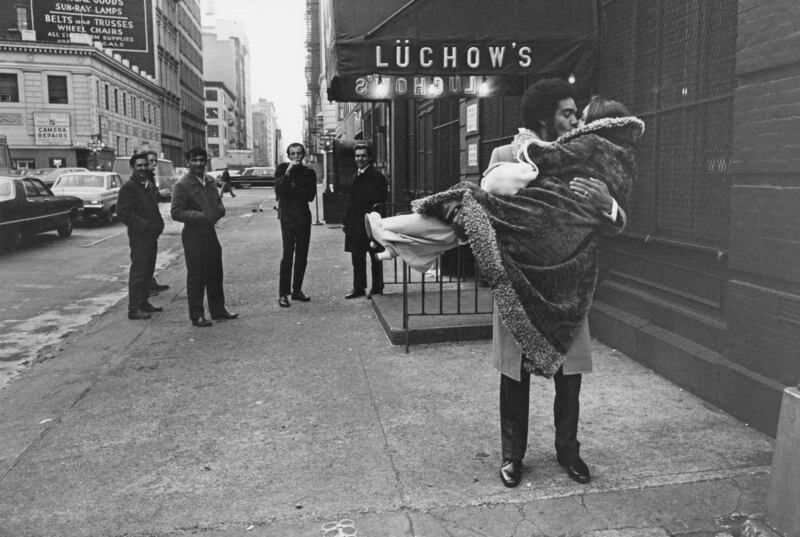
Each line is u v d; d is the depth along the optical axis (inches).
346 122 1238.9
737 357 163.9
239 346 246.4
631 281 222.5
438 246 127.5
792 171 142.0
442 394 186.7
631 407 170.7
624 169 123.5
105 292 393.1
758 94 151.6
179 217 270.1
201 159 272.4
